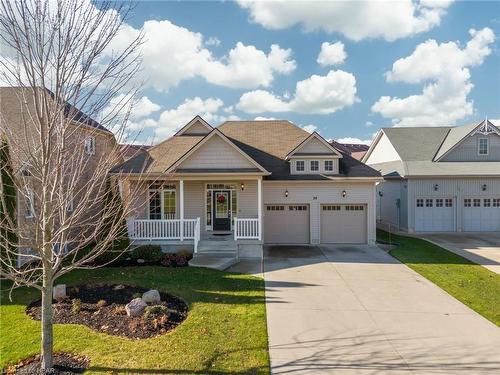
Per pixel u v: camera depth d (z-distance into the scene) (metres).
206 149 15.48
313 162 18.02
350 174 17.83
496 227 22.12
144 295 8.59
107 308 8.20
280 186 17.83
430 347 6.62
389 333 7.22
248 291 9.77
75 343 6.45
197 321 7.59
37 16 4.80
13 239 10.17
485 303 9.05
